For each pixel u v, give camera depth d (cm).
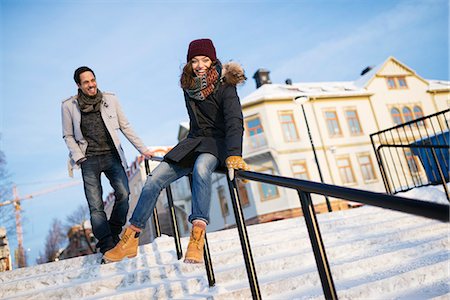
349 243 365
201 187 199
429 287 265
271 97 2011
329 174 1998
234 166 194
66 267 335
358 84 2417
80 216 3697
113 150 353
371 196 123
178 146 216
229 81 212
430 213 103
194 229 196
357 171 2059
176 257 343
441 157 740
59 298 273
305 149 1995
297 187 155
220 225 2170
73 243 3909
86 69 336
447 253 323
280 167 1922
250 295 258
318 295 247
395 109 2289
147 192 215
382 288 264
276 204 1872
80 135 338
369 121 2205
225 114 207
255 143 1973
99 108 343
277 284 271
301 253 334
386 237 386
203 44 215
